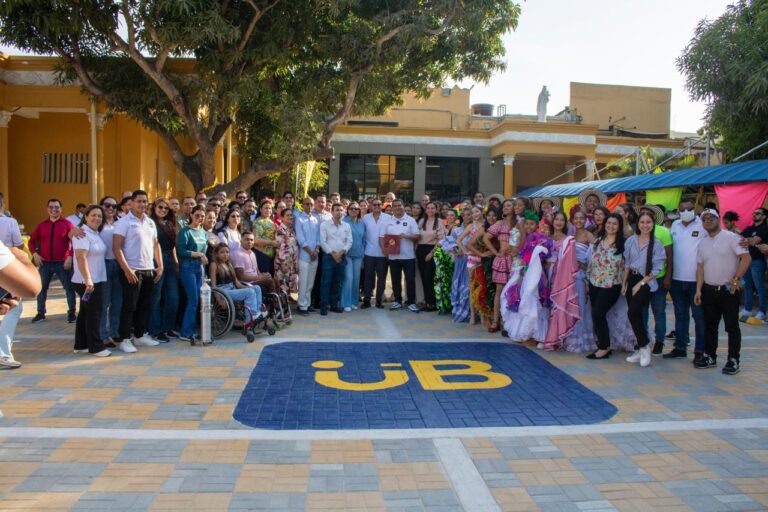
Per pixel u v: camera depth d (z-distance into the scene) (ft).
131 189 54.80
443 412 17.21
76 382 19.26
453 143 89.51
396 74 48.98
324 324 29.63
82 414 16.43
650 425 16.39
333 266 32.07
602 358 23.63
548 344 24.49
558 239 25.23
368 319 31.22
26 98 49.47
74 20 35.50
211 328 24.99
